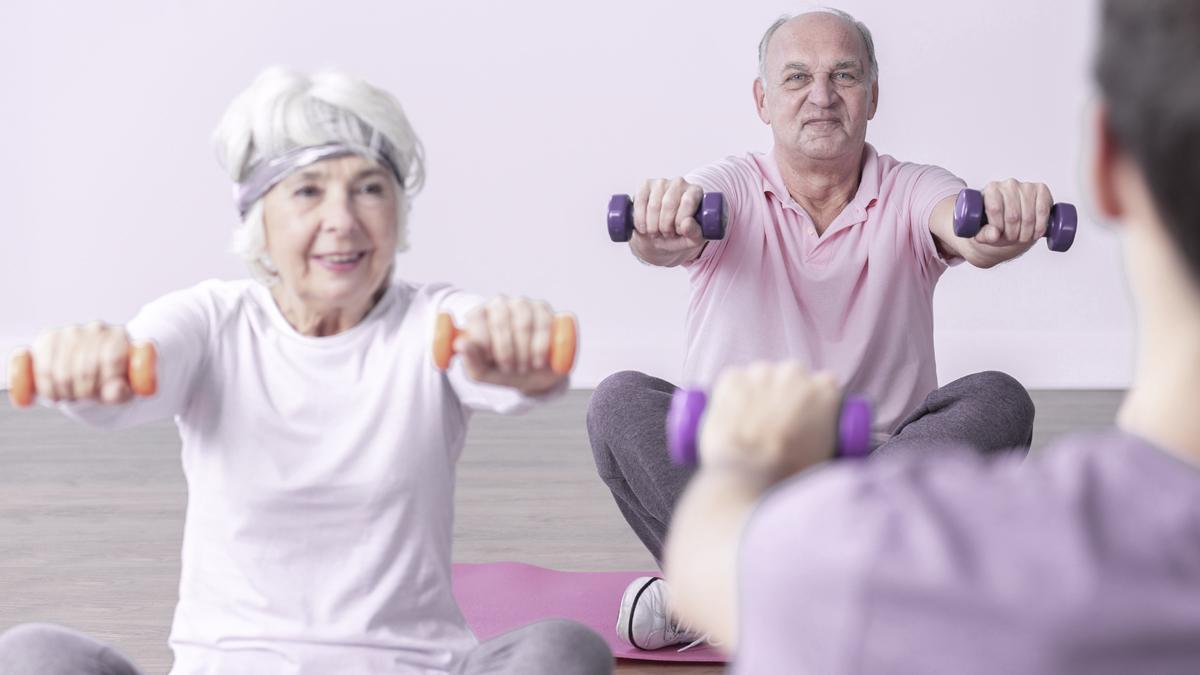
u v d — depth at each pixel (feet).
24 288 18.31
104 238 18.26
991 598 2.26
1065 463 2.42
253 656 4.93
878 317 8.08
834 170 8.14
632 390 7.89
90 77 18.02
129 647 7.92
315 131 4.91
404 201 5.16
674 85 17.92
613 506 11.37
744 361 8.15
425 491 5.06
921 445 7.22
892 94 17.79
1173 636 2.23
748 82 17.85
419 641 5.00
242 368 5.07
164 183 18.19
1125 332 18.25
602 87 17.95
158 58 18.02
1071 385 18.30
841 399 2.94
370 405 5.01
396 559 5.02
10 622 8.39
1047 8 17.56
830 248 8.16
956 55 17.67
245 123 5.00
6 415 16.16
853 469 2.54
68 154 18.13
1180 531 2.28
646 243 7.87
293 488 4.96
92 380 4.31
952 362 18.35
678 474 7.48
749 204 8.22
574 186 18.13
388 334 5.13
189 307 5.09
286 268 5.03
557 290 18.34
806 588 2.39
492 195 18.20
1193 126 2.14
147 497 11.89
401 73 18.03
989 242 7.50
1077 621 2.23
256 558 4.99
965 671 2.28
